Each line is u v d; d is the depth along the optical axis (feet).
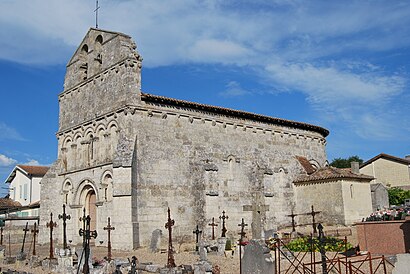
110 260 74.84
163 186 112.27
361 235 76.89
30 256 91.81
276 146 147.23
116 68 115.55
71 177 126.72
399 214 75.82
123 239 101.19
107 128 115.34
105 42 122.01
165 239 109.60
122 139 107.65
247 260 56.18
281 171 145.18
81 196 122.83
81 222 121.39
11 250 115.24
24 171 215.31
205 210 120.26
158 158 112.98
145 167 109.70
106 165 113.19
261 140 142.61
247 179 134.31
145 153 110.52
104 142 116.26
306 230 131.34
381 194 164.55
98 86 122.11
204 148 124.88
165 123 116.98
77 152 127.44
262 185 134.21
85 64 132.77
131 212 101.91
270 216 134.21
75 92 132.16
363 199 139.64
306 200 142.61
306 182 142.82
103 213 111.45
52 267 77.71
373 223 75.56
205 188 121.70
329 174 138.00
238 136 135.64
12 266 86.33
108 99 117.08
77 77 132.98
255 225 100.78
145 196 107.96
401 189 190.60
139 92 112.78
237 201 129.70
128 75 111.96
